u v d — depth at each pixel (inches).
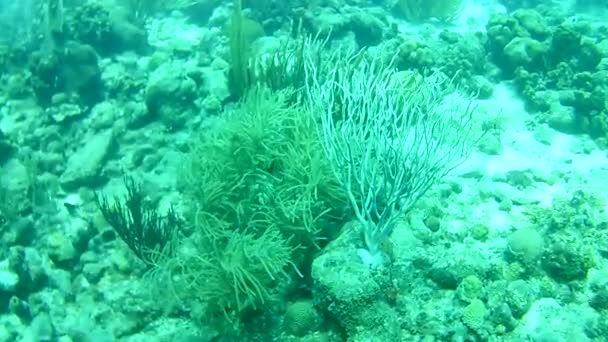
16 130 91.4
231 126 58.9
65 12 102.2
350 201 54.0
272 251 50.1
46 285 74.3
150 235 65.4
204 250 54.8
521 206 60.4
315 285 49.6
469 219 58.4
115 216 66.4
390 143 51.0
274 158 56.4
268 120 57.6
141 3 116.6
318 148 55.2
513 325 46.4
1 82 101.1
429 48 88.6
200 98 83.2
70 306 69.0
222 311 54.2
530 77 85.0
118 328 60.9
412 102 60.4
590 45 84.5
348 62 67.1
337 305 47.1
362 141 51.9
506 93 87.8
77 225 74.3
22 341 74.2
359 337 46.4
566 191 63.4
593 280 50.0
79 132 88.7
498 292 48.2
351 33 96.9
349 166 50.5
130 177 76.8
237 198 56.7
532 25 92.6
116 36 101.0
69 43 92.1
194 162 59.9
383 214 49.8
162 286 57.5
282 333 52.7
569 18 116.4
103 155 80.4
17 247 76.5
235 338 54.1
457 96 66.6
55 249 71.7
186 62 96.1
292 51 81.5
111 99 91.4
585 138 75.6
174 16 120.0
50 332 70.3
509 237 53.2
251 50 82.2
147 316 61.0
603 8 127.0
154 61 96.9
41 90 93.2
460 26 117.1
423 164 50.9
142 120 83.9
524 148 73.7
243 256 50.4
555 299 49.5
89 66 91.5
